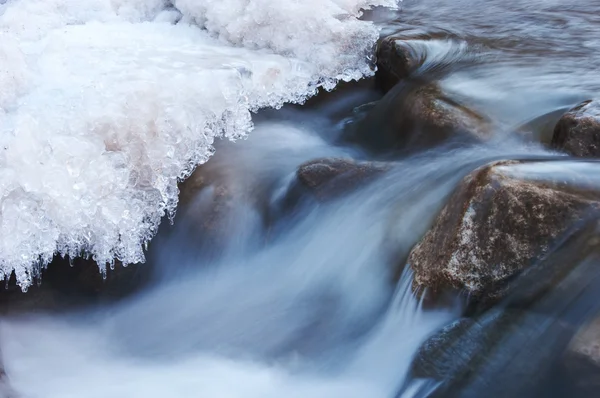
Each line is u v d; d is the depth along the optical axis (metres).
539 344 2.24
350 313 3.08
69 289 3.48
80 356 3.24
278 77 4.53
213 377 3.01
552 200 2.46
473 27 5.21
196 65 4.19
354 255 3.22
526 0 5.99
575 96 3.80
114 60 4.21
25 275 3.19
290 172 3.81
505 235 2.50
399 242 3.06
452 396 2.32
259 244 3.60
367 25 5.02
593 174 2.61
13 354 3.20
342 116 4.58
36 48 4.57
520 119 3.71
